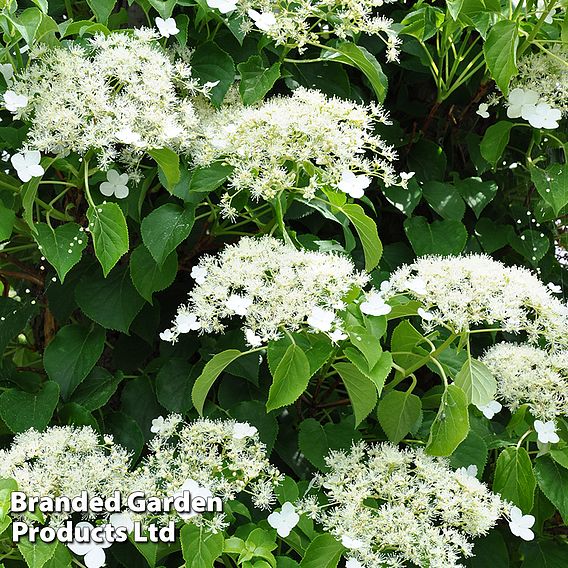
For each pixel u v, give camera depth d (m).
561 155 1.15
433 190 1.06
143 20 1.04
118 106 0.85
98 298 0.93
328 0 0.92
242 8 0.92
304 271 0.82
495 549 0.94
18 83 0.87
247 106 0.94
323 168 0.91
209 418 0.91
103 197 0.93
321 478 0.87
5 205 0.94
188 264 1.00
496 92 1.08
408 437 0.97
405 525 0.82
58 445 0.83
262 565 0.80
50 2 1.04
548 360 0.91
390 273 1.02
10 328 0.97
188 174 0.91
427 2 1.10
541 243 1.08
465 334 0.87
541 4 1.06
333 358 0.88
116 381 0.94
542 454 0.91
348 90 1.04
